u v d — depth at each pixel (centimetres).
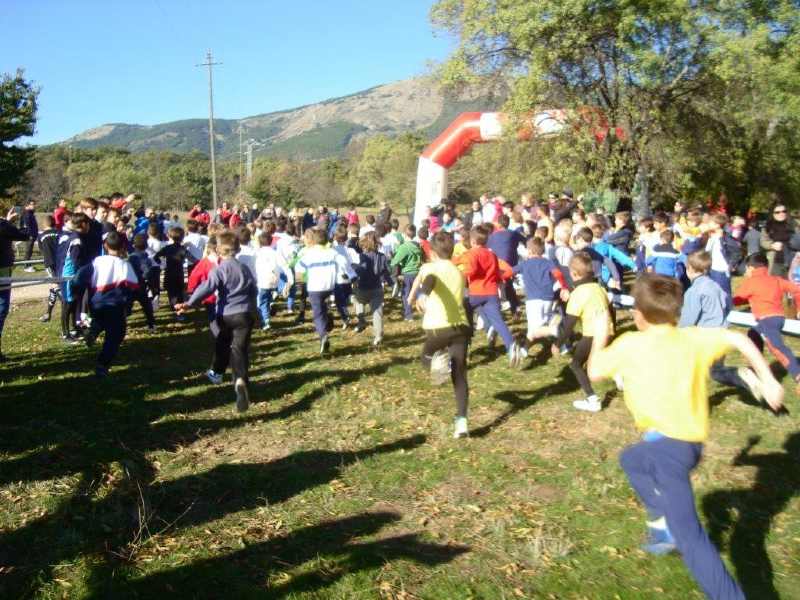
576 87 2056
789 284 737
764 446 585
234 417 677
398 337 1098
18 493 486
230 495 497
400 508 476
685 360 345
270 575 389
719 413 672
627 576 391
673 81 1981
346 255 1009
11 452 565
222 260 697
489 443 602
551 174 2066
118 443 596
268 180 7188
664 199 2355
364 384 801
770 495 490
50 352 978
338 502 484
